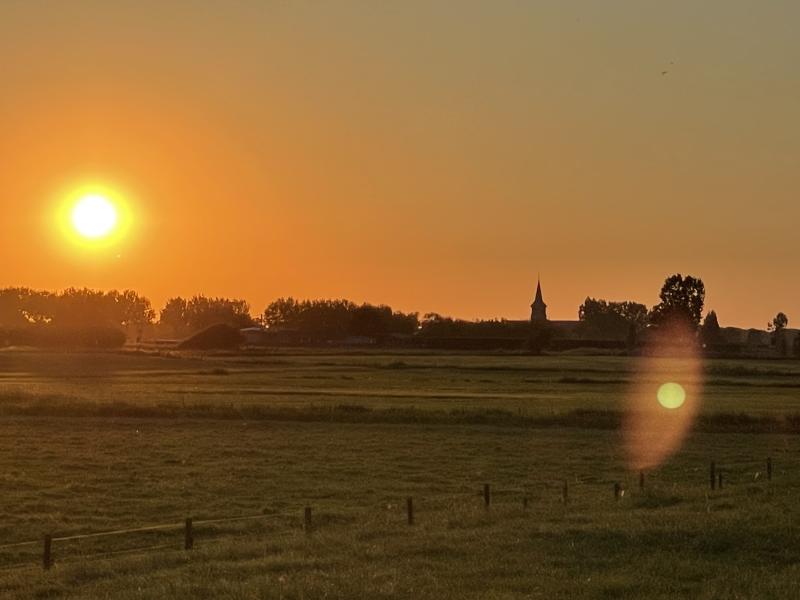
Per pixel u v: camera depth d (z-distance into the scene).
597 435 78.50
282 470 58.94
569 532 30.72
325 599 22.61
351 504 47.25
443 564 26.42
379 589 23.31
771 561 26.88
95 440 72.56
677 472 58.47
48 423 82.88
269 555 29.23
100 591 24.67
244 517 42.97
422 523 35.78
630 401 110.19
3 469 58.03
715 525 31.14
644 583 24.22
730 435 79.00
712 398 117.62
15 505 46.41
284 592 23.02
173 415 87.81
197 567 27.06
